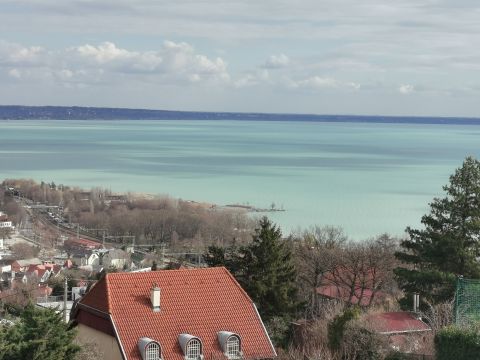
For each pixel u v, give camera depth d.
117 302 68.06
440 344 62.03
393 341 73.50
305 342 77.88
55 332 56.66
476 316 67.81
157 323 67.62
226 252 119.00
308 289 112.00
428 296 86.38
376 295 112.25
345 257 115.56
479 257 92.00
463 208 93.38
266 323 83.62
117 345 65.62
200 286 71.56
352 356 70.12
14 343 55.09
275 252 89.06
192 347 66.62
